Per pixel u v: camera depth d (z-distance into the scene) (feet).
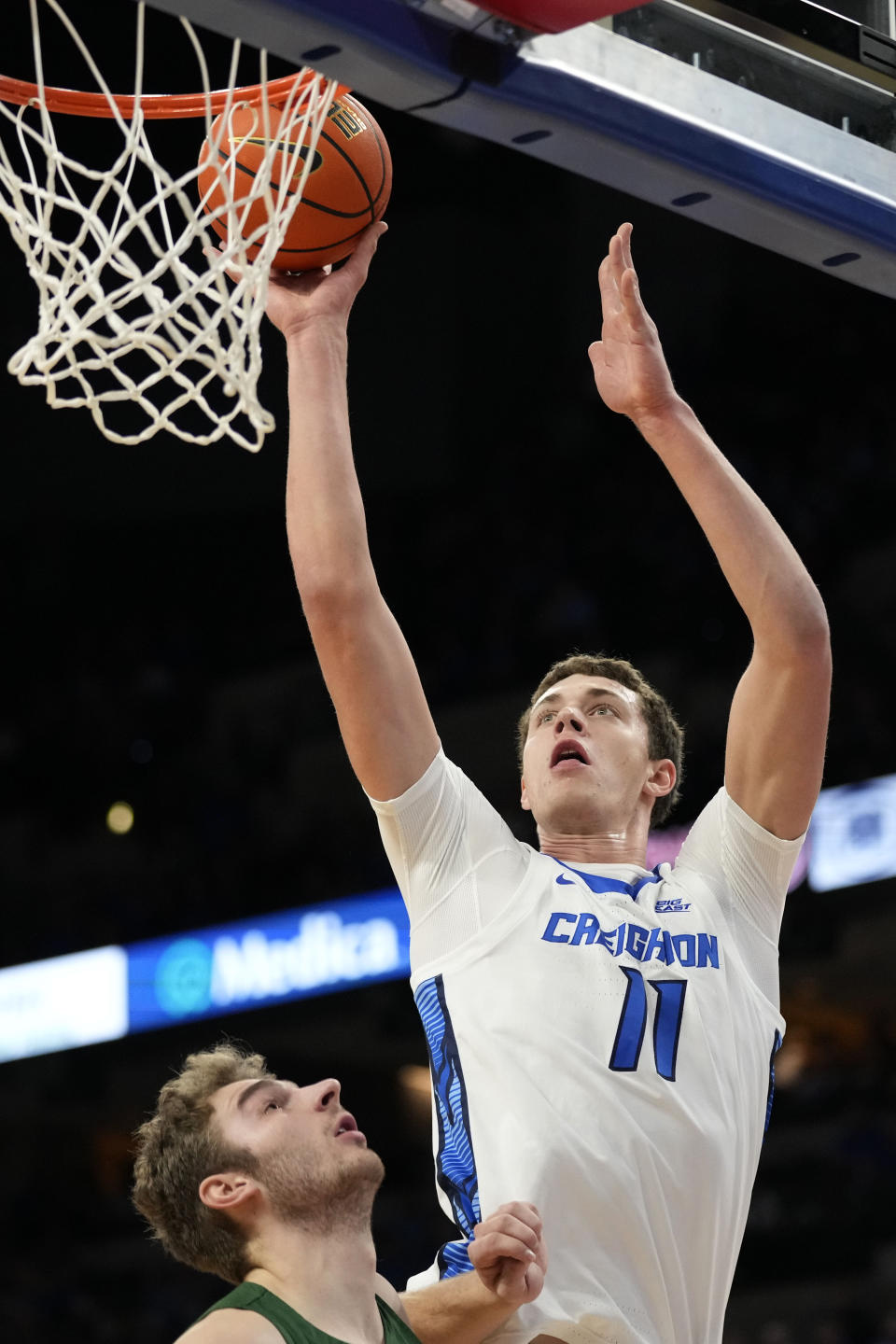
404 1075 60.49
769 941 15.10
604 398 15.67
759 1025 14.56
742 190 15.01
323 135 14.57
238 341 13.58
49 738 69.62
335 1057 61.16
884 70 16.11
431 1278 14.01
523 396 70.28
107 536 72.43
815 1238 50.90
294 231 14.66
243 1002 60.54
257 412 13.74
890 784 52.60
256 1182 13.12
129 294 14.23
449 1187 13.66
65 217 55.36
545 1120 13.35
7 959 65.98
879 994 53.88
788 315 67.72
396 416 70.28
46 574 72.18
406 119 65.98
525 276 69.51
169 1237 13.51
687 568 64.90
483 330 69.97
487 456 70.54
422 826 14.55
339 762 66.44
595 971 14.03
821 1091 53.62
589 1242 13.20
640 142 14.34
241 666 71.36
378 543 70.64
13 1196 61.52
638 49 14.55
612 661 16.51
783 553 15.01
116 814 68.13
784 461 65.92
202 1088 13.70
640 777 15.80
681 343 68.69
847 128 15.85
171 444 69.31
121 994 62.44
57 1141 62.34
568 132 14.05
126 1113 62.64
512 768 62.69
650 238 68.39
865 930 53.31
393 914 59.31
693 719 60.23
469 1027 13.93
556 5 12.98
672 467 15.37
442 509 70.64
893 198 15.89
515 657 65.51
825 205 15.43
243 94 14.96
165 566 72.90
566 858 15.42
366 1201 13.32
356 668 14.15
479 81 13.39
